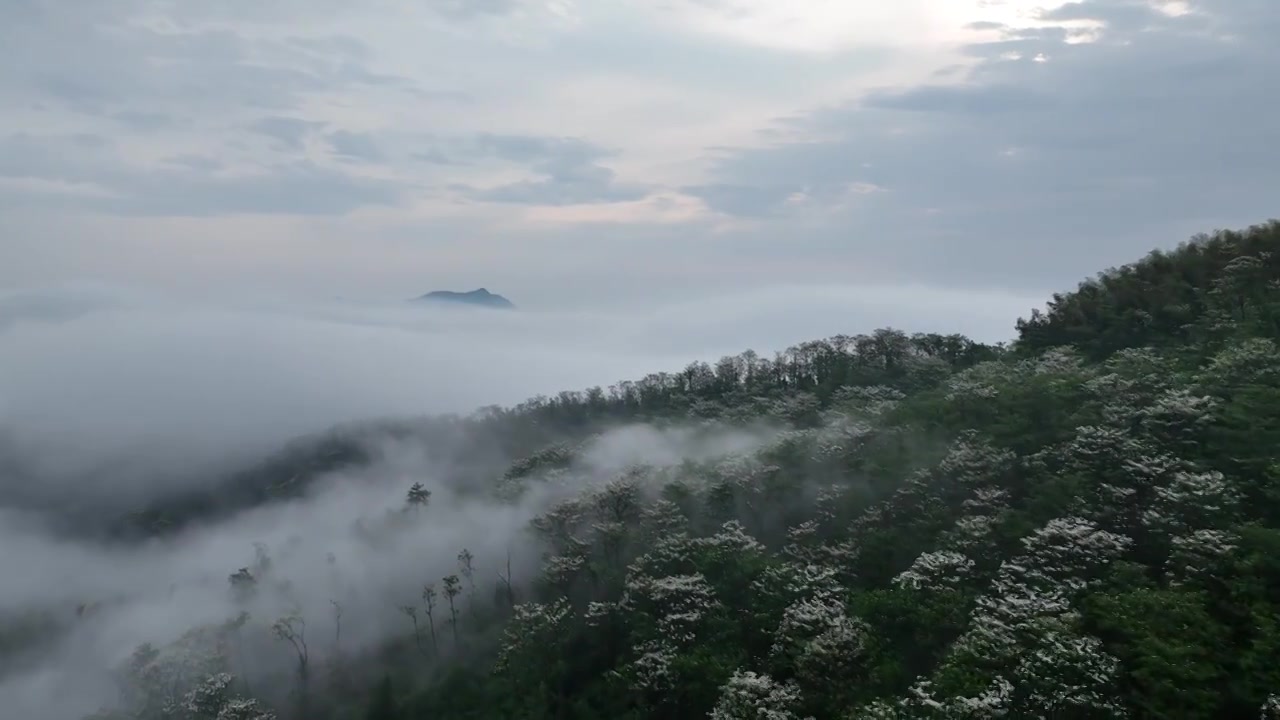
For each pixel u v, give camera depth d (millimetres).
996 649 55594
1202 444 73625
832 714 61656
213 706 92750
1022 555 68562
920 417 103188
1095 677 50344
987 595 65438
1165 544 63812
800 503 99312
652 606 83500
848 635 65188
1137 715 50719
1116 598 57594
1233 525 60719
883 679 62188
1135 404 83812
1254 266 106375
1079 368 102438
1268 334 91562
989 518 74500
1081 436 78438
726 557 86438
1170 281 116812
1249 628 53750
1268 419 71375
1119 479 72062
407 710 93875
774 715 59375
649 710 73938
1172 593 56312
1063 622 56125
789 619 71312
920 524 80750
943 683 55469
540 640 88812
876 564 79562
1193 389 80812
